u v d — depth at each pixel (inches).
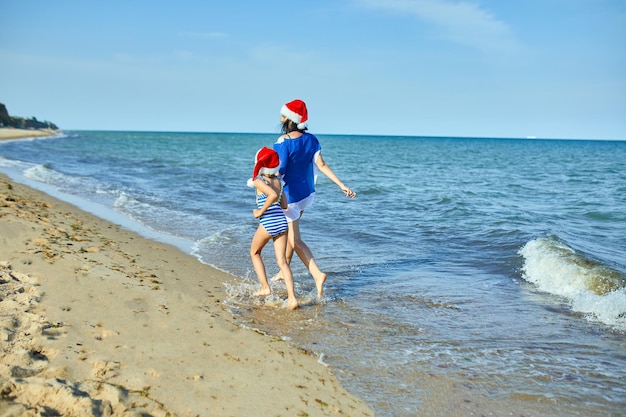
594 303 209.3
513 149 3006.9
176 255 285.3
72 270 215.0
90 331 157.2
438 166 1203.9
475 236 354.9
